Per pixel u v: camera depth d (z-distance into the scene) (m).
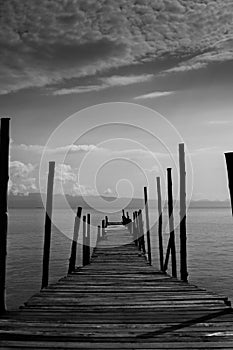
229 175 6.03
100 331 5.13
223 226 69.56
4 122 6.89
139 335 4.97
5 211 6.77
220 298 7.15
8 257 27.48
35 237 44.56
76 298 7.20
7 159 6.85
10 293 16.34
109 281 9.20
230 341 4.76
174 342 4.73
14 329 5.20
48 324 5.42
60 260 26.09
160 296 7.38
